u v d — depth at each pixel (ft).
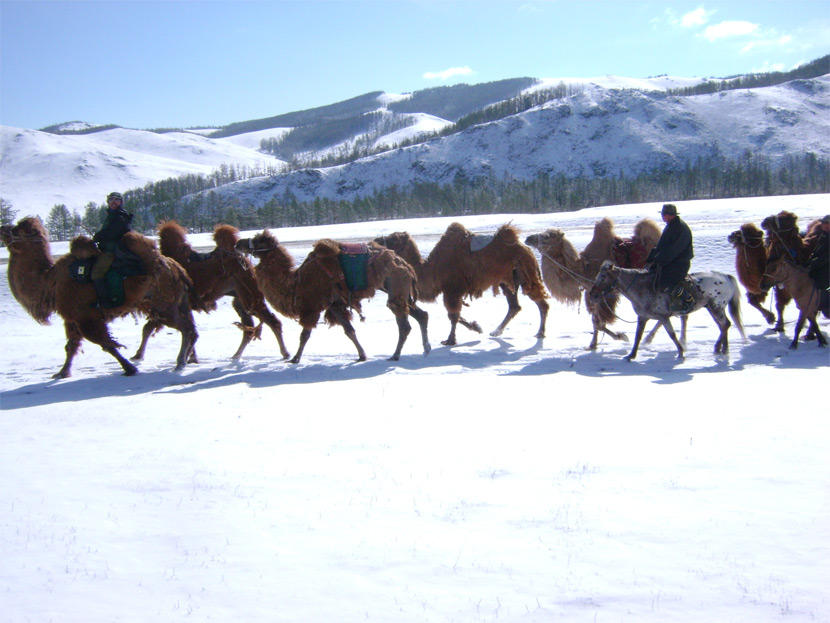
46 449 23.56
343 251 37.91
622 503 16.83
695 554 14.17
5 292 69.31
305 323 38.19
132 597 13.34
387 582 13.58
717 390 27.81
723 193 510.99
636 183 503.61
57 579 14.10
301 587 13.53
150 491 18.97
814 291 36.55
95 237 36.09
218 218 414.21
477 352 40.19
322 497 18.06
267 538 15.75
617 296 38.70
